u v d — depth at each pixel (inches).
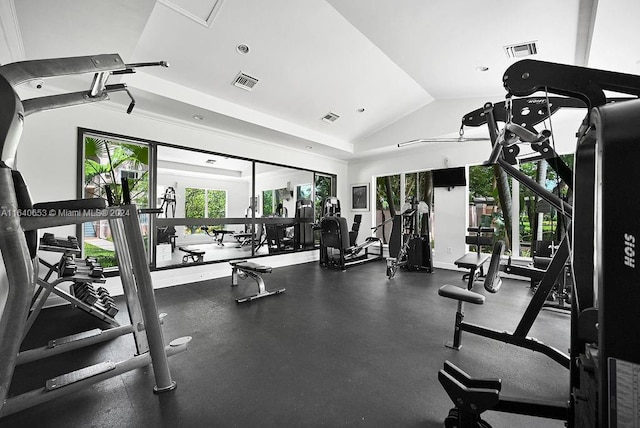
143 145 169.0
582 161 37.3
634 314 19.4
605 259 20.6
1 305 97.7
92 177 154.3
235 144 213.2
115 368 66.5
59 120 138.3
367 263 259.1
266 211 411.2
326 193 309.1
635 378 19.3
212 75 146.4
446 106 208.8
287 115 201.3
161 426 57.6
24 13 87.4
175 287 169.3
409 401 65.4
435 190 245.0
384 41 133.0
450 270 227.9
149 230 170.1
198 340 96.9
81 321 115.0
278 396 67.1
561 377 75.6
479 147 223.0
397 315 122.0
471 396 48.0
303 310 128.2
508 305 137.2
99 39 103.9
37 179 132.6
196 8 108.3
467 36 122.3
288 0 110.5
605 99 36.6
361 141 261.9
